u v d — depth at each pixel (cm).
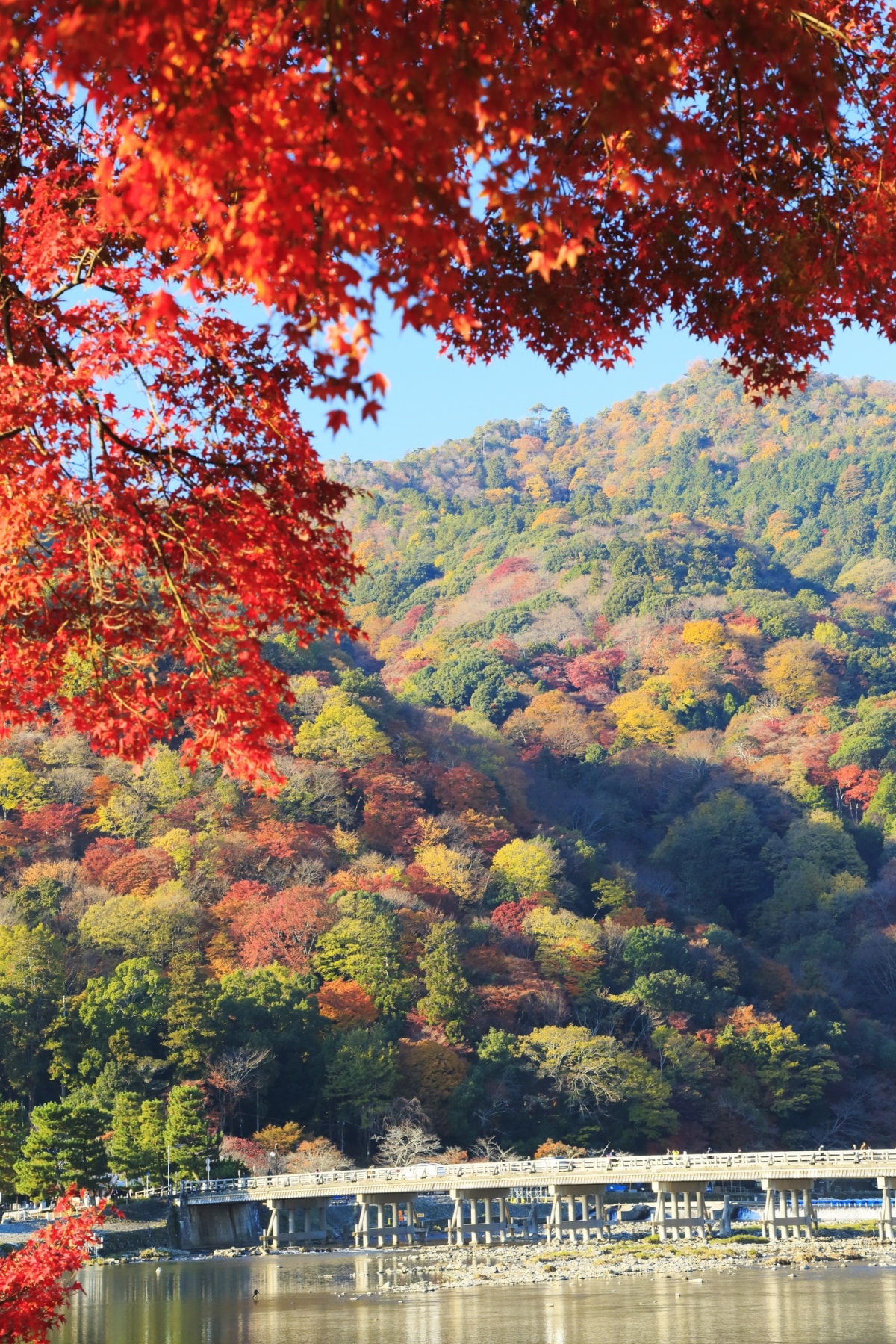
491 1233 7412
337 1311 4741
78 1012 8944
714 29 685
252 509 812
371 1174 7469
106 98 643
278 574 813
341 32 574
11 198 894
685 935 13125
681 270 932
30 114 888
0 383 788
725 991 11812
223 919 10975
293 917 10694
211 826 12319
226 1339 4097
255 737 817
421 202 585
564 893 13238
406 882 12125
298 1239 7944
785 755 17688
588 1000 11331
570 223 603
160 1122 7625
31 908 10575
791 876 14875
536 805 16412
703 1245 6562
